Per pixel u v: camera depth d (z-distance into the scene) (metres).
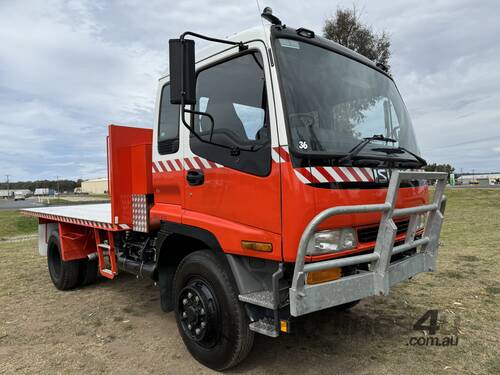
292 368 3.54
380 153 3.47
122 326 4.69
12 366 3.73
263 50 3.12
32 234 17.89
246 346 3.32
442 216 3.81
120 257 5.13
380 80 4.09
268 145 3.00
